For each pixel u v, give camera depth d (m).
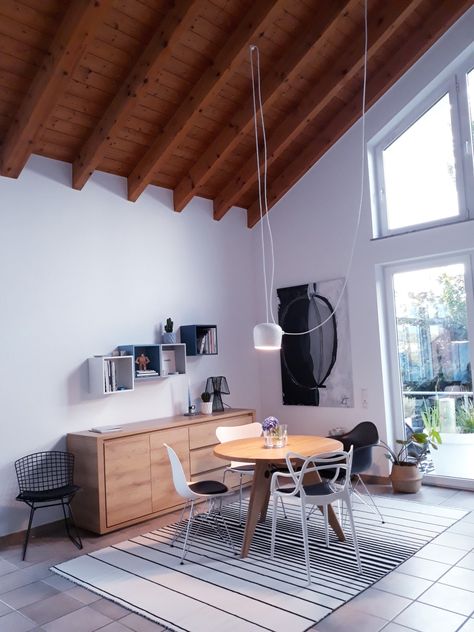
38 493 3.85
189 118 4.52
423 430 5.21
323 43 4.45
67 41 3.44
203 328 5.61
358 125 5.53
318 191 5.84
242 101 4.87
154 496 4.49
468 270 4.92
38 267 4.38
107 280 4.89
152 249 5.32
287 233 6.12
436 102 5.14
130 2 3.62
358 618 2.67
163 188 5.50
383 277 5.48
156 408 5.19
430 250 5.02
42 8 3.43
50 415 4.35
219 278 6.03
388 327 5.44
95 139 4.39
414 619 2.64
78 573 3.40
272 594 2.98
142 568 3.45
